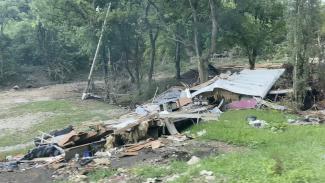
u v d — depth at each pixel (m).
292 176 12.26
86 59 70.25
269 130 21.78
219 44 42.66
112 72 50.22
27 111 36.78
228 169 13.84
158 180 14.36
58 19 45.03
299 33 30.03
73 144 20.77
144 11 43.88
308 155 14.88
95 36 43.28
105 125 23.27
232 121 24.19
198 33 40.59
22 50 68.88
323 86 32.72
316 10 29.97
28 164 19.38
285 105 29.19
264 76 34.34
